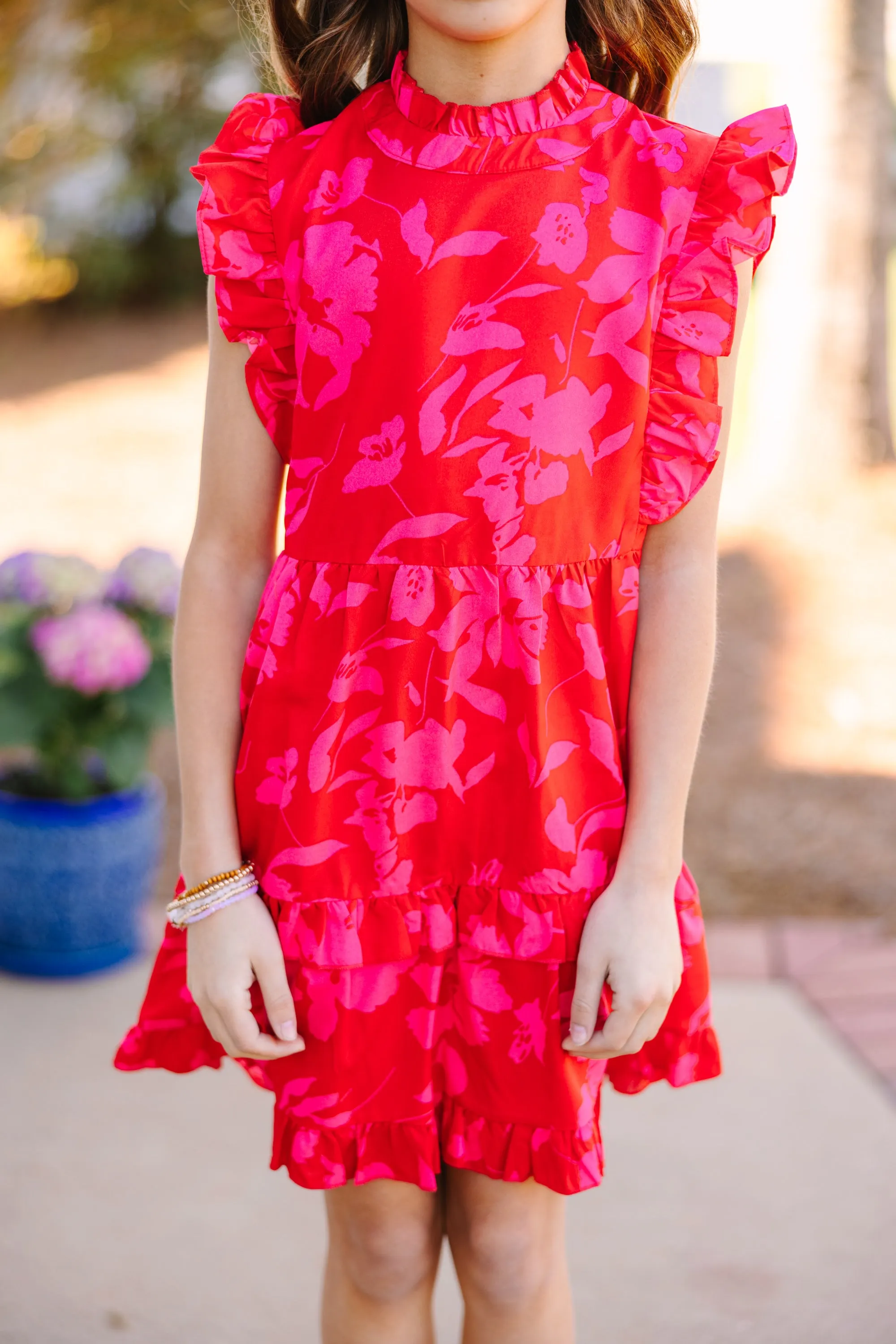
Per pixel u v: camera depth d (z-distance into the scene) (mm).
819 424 6402
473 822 1300
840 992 2885
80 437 7473
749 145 1284
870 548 5754
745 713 4426
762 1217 2191
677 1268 2070
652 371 1275
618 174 1278
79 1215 2184
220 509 1354
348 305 1262
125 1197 2232
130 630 2859
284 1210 2213
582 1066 1328
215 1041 1413
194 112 9914
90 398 8227
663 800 1286
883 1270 2072
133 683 2896
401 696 1276
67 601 2938
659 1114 2469
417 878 1312
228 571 1354
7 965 2945
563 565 1276
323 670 1289
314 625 1288
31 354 9164
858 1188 2266
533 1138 1329
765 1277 2055
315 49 1389
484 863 1305
